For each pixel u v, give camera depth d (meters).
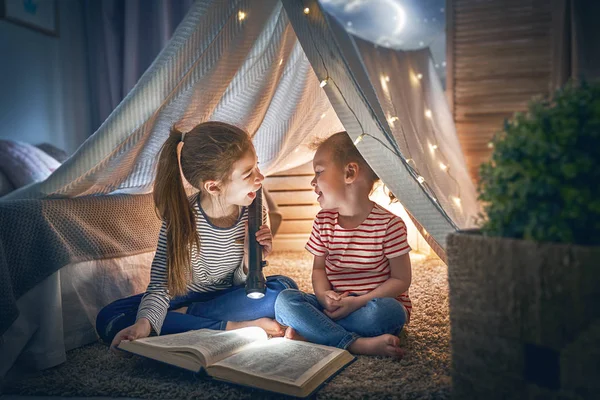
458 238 0.91
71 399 1.07
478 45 3.47
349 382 1.07
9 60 2.54
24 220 1.29
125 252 1.56
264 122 1.94
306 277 2.18
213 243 1.40
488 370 0.87
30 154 2.18
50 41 2.86
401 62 3.01
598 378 0.74
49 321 1.27
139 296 1.43
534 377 0.83
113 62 3.13
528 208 0.82
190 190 1.85
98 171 1.48
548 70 3.34
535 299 0.80
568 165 0.76
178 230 1.35
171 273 1.35
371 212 1.39
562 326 0.77
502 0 3.41
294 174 2.88
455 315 0.92
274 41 1.57
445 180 2.72
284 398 1.00
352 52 2.27
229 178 1.33
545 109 0.84
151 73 1.36
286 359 1.12
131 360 1.27
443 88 3.63
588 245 0.76
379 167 1.20
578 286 0.75
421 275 2.11
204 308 1.43
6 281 1.18
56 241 1.33
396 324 1.26
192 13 1.34
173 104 1.44
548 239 0.79
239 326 1.36
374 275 1.38
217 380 1.07
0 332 1.15
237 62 1.45
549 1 3.31
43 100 2.79
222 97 1.64
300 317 1.28
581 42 3.06
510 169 0.83
